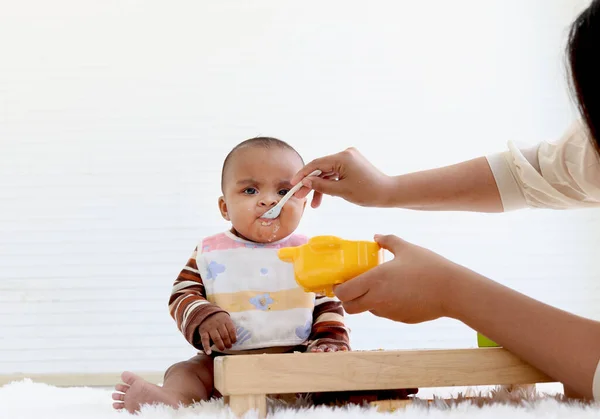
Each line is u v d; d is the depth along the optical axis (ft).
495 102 8.10
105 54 8.03
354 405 3.15
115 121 7.92
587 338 2.78
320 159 3.89
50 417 3.35
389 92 8.07
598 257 7.88
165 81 8.00
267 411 3.04
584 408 2.72
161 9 8.13
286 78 8.05
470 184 3.95
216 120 7.97
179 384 3.82
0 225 7.70
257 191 4.34
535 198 3.90
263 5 8.16
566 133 3.73
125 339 7.52
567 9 8.21
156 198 7.80
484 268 7.85
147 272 7.66
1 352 7.47
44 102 7.93
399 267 3.02
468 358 3.03
